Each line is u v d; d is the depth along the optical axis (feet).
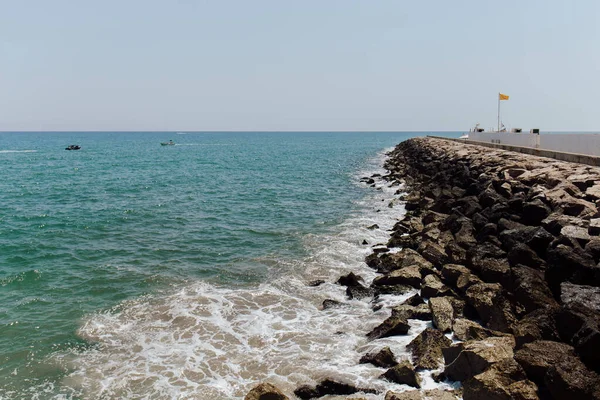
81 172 145.79
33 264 44.62
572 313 20.45
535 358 18.37
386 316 29.94
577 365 17.44
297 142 480.23
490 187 55.11
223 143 455.22
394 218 64.44
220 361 25.66
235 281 38.99
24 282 39.40
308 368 24.23
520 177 54.70
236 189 100.78
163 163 186.19
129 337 28.89
